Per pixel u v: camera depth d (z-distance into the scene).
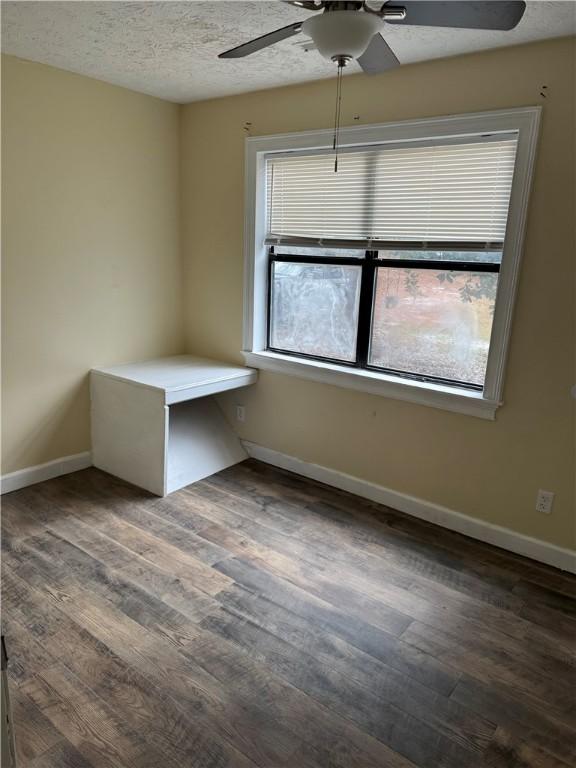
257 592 2.40
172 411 3.77
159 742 1.66
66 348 3.38
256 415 3.83
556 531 2.67
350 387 3.28
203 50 2.62
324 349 3.48
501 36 2.28
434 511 3.05
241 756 1.63
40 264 3.16
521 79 2.40
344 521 3.06
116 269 3.57
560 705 1.87
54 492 3.28
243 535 2.87
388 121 2.82
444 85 2.62
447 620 2.27
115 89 3.32
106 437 3.53
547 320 2.52
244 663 1.99
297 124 3.18
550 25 2.15
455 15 1.53
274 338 3.73
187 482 3.44
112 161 3.40
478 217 2.68
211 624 2.19
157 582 2.44
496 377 2.69
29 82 2.91
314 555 2.71
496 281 2.72
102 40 2.53
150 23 2.30
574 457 2.56
